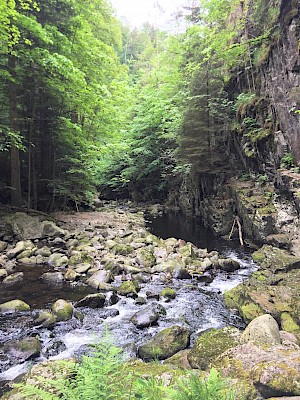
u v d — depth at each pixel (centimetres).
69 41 1353
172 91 2309
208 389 205
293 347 341
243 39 1598
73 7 1444
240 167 1495
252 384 271
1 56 1225
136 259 932
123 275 824
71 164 1619
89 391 206
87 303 638
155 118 2286
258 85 1427
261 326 392
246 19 1534
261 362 293
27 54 1159
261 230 1093
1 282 752
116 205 2431
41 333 528
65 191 1555
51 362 356
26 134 1460
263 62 1348
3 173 1450
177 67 2394
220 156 1577
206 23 2269
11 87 1242
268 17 1362
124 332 541
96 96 1469
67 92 1374
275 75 1241
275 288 636
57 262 887
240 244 1229
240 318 601
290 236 984
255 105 1359
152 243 1133
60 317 577
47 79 1262
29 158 1386
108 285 739
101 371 230
